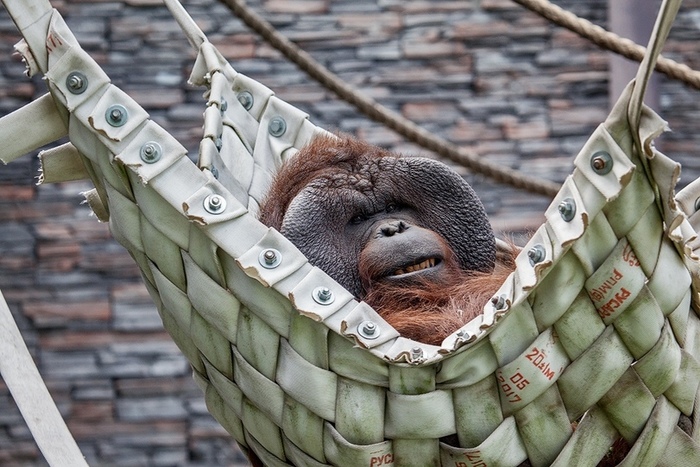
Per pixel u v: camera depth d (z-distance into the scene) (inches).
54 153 149.8
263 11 463.5
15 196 455.2
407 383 130.6
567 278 130.2
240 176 177.5
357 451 131.7
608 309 131.6
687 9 458.6
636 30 370.9
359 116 455.5
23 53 138.5
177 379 445.1
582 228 125.5
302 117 187.3
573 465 132.7
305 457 136.8
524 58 464.4
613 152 125.1
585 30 242.4
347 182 177.3
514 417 132.4
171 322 147.1
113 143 135.5
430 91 461.4
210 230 133.5
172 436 440.1
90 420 440.8
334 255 173.0
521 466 138.6
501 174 294.7
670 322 135.0
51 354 445.4
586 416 134.3
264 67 458.3
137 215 140.9
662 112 454.3
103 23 462.6
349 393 132.4
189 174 135.6
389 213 177.0
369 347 129.3
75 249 452.4
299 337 133.3
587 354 131.8
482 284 166.9
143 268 144.8
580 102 461.1
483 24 465.7
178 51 462.3
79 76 136.4
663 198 128.2
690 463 136.1
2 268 450.6
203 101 460.8
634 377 133.1
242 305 136.6
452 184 176.6
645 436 133.2
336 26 463.8
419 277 167.8
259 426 140.9
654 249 131.3
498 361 131.0
